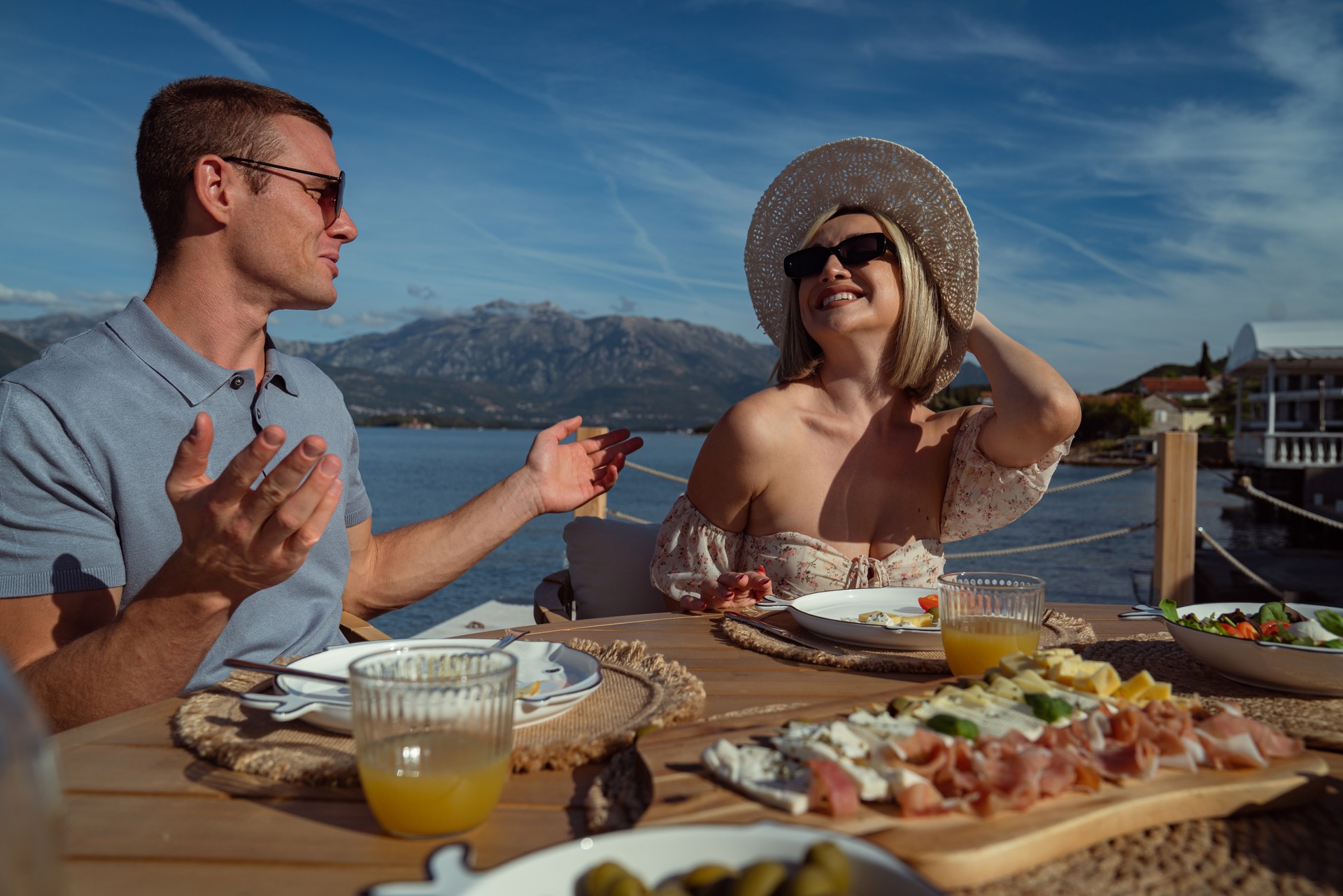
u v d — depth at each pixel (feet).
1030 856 2.24
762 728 3.12
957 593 4.16
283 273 5.84
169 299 5.83
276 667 3.64
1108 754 2.67
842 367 7.18
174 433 5.50
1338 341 82.84
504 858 2.43
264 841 2.56
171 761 3.21
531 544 96.17
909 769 2.46
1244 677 3.90
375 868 2.39
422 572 6.63
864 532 7.22
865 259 6.86
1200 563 47.37
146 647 3.74
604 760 3.17
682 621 5.81
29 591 4.92
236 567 3.33
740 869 1.88
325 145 6.16
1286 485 89.71
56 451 5.06
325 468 3.15
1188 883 2.18
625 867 1.89
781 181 8.31
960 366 7.47
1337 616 4.29
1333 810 2.68
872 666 4.43
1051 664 3.28
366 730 2.56
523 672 3.94
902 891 1.73
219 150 5.62
